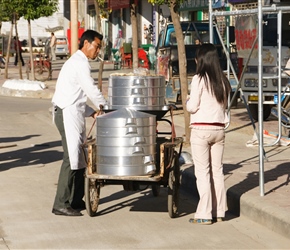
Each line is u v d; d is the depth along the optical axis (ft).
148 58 99.19
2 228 26.27
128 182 27.48
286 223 25.04
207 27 65.87
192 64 60.59
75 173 28.32
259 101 28.55
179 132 47.98
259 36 28.55
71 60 27.81
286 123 43.29
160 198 31.35
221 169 27.37
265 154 37.47
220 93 26.27
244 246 24.00
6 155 42.34
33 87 82.23
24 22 204.44
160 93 27.76
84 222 27.17
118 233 25.58
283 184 30.94
